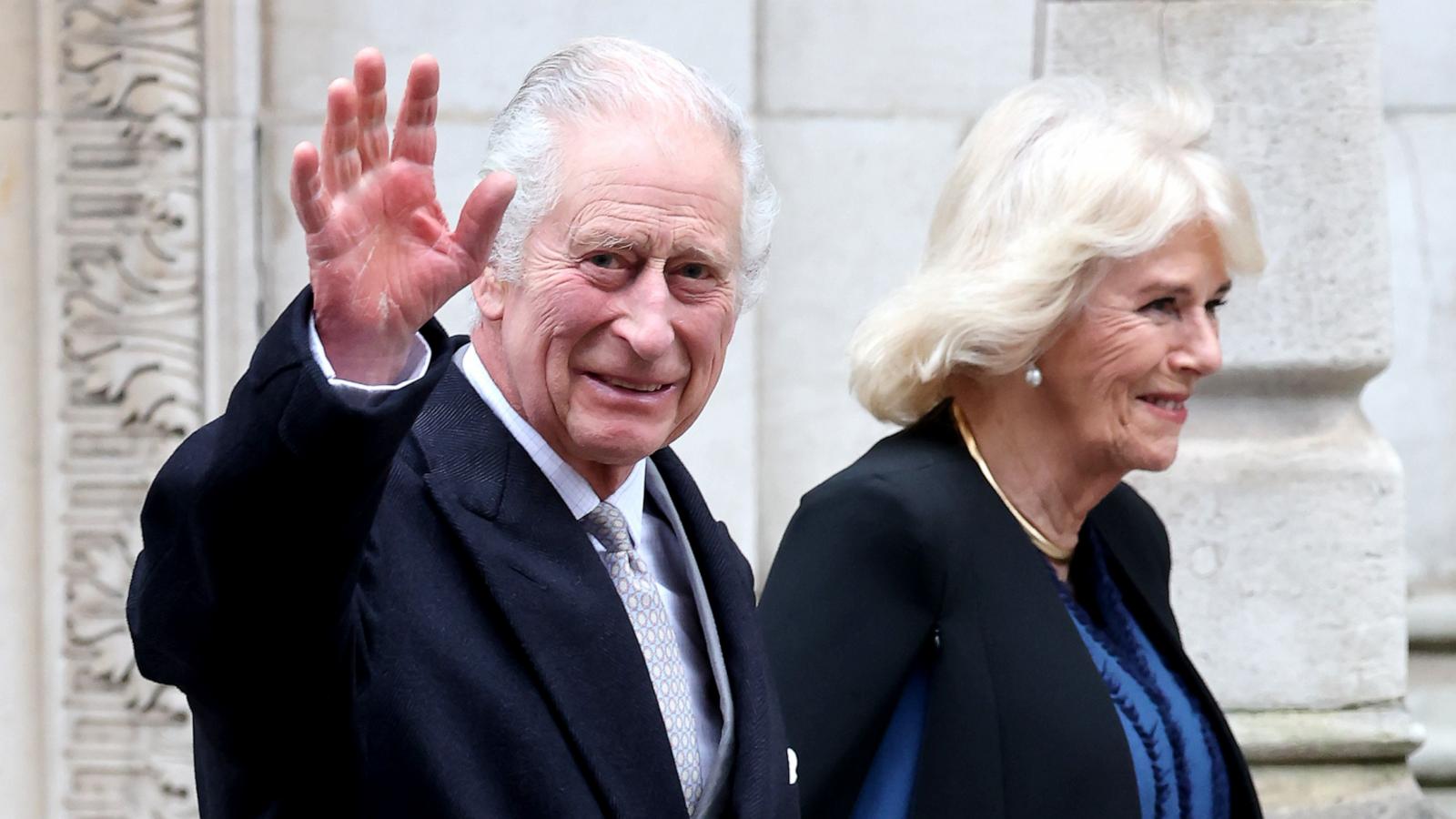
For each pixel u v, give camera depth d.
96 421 9.16
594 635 3.71
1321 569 9.37
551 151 3.79
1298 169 9.23
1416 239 11.23
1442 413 11.23
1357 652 9.39
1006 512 5.91
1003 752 5.50
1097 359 5.88
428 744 3.38
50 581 9.21
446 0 9.05
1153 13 9.19
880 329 6.10
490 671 3.54
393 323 3.07
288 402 2.91
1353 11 9.20
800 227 9.37
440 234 3.12
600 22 9.13
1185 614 9.31
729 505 9.37
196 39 8.98
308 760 3.18
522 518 3.79
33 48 9.01
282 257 9.11
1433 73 11.23
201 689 3.04
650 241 3.72
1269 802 9.25
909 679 5.75
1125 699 5.98
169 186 9.01
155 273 9.05
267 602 3.00
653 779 3.67
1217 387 9.41
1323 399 9.55
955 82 9.38
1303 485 9.35
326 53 9.05
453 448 3.83
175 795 9.27
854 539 5.67
